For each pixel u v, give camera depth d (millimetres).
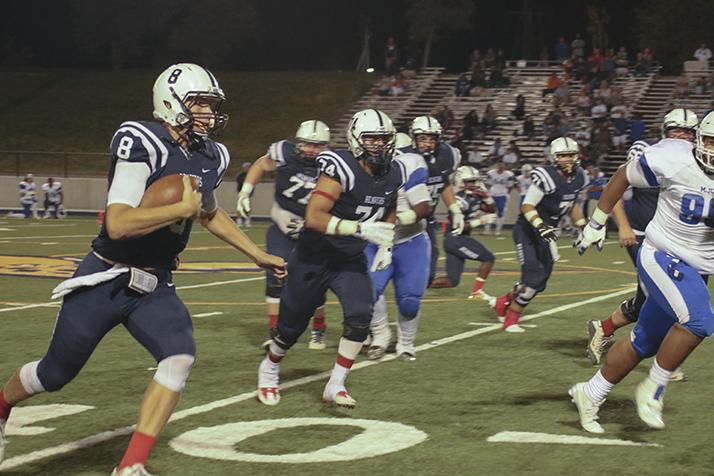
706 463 8797
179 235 7891
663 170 9352
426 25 73812
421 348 14672
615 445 9375
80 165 63406
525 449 9234
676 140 9555
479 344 15047
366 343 14695
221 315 18047
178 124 7797
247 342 15180
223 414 10578
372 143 10461
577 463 8773
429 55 82062
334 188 10461
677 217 9406
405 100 63406
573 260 30422
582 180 15773
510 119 56375
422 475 8438
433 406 10984
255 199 53469
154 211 7289
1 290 21562
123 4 81875
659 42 66250
